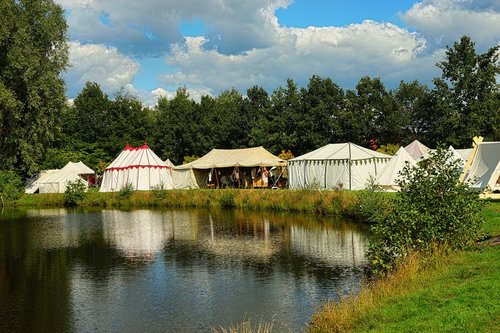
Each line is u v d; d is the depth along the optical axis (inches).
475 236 575.8
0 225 1385.3
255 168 2066.9
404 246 559.2
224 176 2098.9
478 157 1123.9
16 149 2129.7
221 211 1565.0
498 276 423.8
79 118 3373.5
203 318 524.1
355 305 429.1
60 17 2095.2
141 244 991.0
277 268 727.1
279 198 1488.7
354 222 1137.4
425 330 325.4
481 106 2308.1
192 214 1514.5
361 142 2591.0
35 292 648.4
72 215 1636.3
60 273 752.3
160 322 518.3
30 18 1994.3
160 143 3292.3
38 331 506.0
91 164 3189.0
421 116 2669.8
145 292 632.4
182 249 916.0
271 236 1015.6
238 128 2839.6
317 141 2495.1
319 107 2519.7
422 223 563.8
